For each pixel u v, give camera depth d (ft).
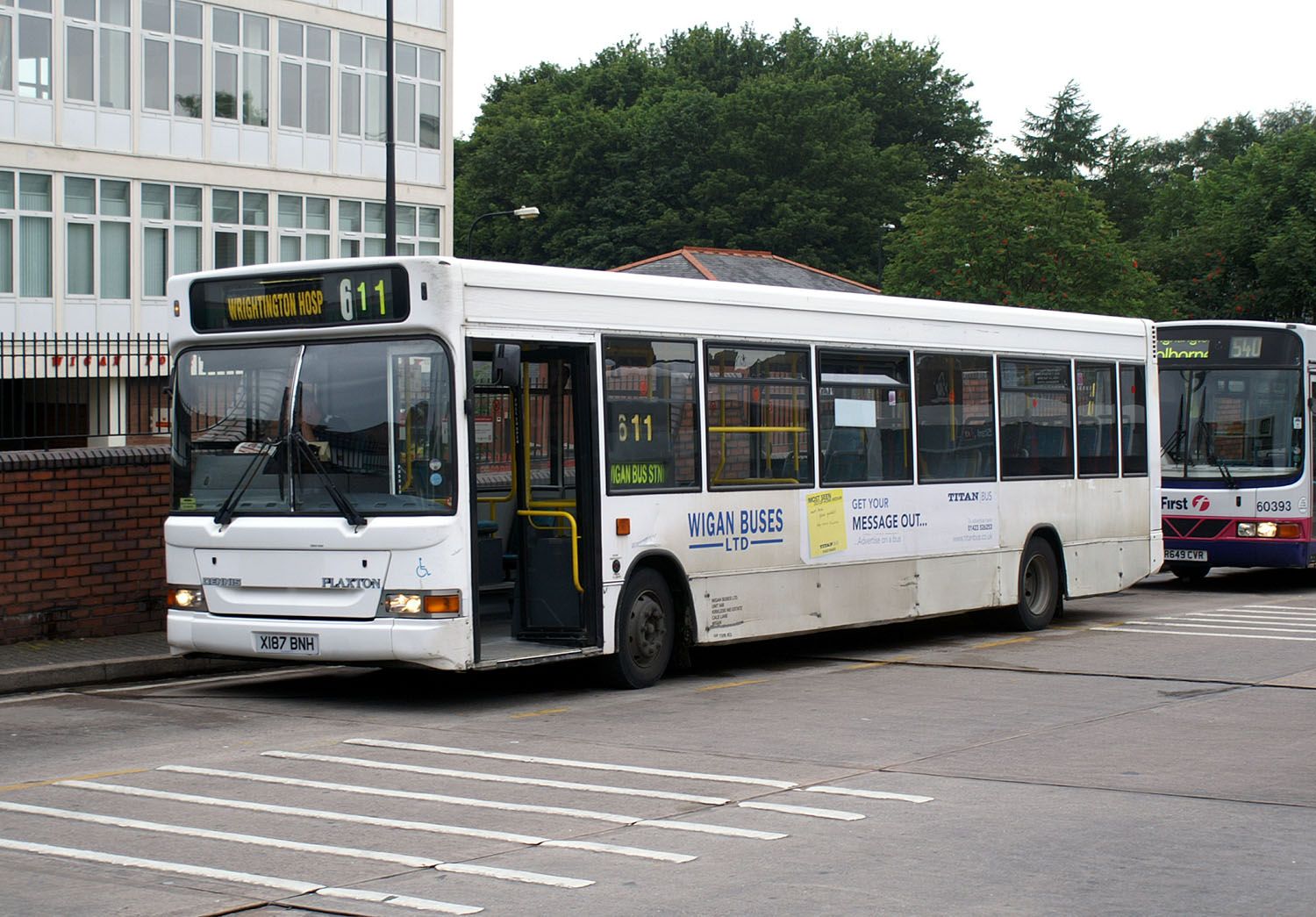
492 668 39.37
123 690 43.80
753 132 239.30
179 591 41.75
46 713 39.42
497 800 29.07
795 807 28.60
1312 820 27.73
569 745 35.01
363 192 142.10
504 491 45.52
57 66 121.29
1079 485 61.16
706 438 45.55
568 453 42.68
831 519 49.67
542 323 40.88
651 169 243.40
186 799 29.01
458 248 256.32
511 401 43.88
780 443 48.08
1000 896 22.66
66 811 27.94
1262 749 34.76
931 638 57.31
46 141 120.88
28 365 51.06
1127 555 63.77
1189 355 77.25
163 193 128.47
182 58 128.88
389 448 39.22
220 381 41.45
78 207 123.34
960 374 55.36
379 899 22.22
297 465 40.16
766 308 47.80
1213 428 76.59
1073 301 135.13
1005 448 57.41
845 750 34.47
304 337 40.45
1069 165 308.19
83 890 22.59
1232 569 91.71
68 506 50.24
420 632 38.27
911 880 23.52
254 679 46.37
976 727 37.73
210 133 130.93
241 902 22.02
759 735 36.35
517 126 258.57
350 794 29.53
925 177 256.32
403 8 145.07
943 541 54.34
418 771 31.78
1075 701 41.91
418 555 38.50
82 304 123.75
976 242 139.03
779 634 47.88
